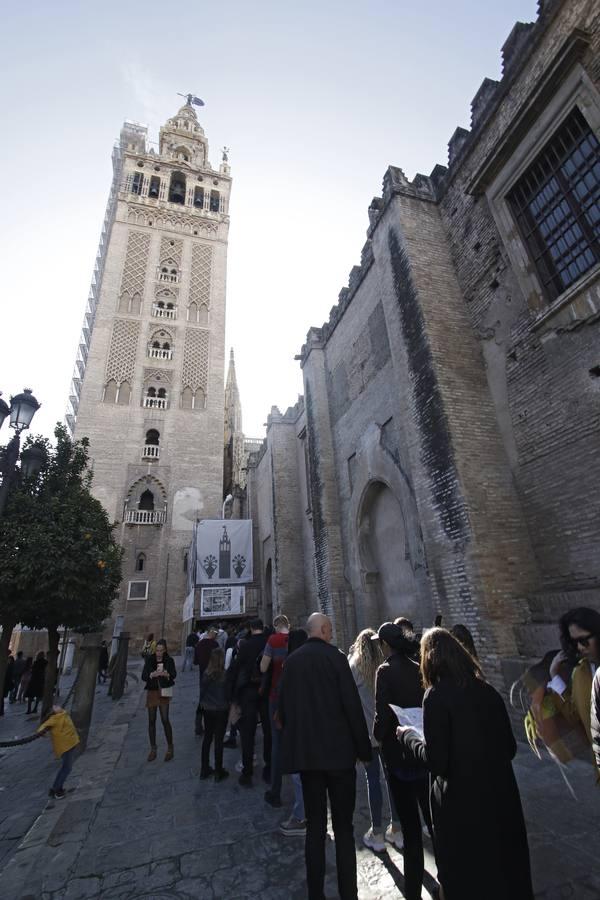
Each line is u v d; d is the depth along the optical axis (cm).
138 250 3775
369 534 1438
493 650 757
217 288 3859
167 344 3522
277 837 433
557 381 820
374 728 357
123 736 872
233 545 2639
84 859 408
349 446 1558
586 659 297
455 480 878
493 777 240
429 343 993
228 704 630
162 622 2697
